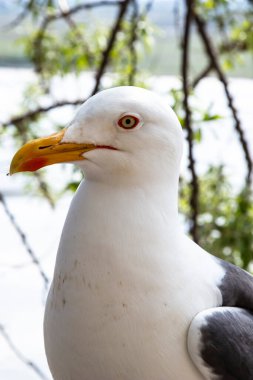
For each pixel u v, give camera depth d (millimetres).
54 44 7711
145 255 3326
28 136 6762
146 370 3334
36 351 7266
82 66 7660
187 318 3332
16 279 7746
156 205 3391
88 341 3350
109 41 6055
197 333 3287
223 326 3334
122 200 3373
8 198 8875
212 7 7336
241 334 3365
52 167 6941
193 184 5754
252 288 3672
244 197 6699
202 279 3445
